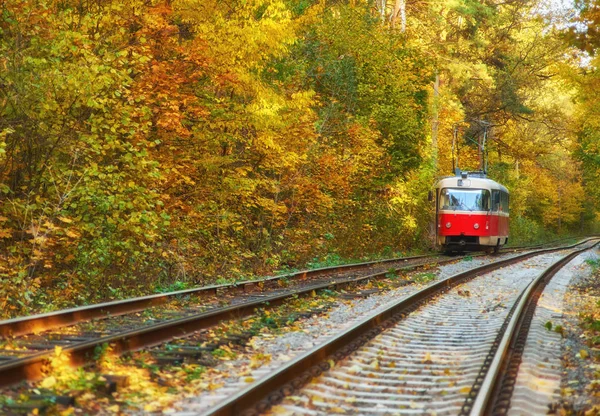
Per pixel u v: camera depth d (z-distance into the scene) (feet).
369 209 96.78
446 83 155.53
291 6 80.74
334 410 19.74
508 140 180.75
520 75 156.04
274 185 69.77
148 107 48.14
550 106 162.40
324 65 92.38
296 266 73.56
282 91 67.10
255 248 68.90
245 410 18.75
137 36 50.39
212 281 55.01
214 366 25.26
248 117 57.62
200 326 31.86
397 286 56.08
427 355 27.78
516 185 199.00
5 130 39.81
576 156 149.79
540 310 42.83
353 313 39.78
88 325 30.78
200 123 56.70
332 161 78.28
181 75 53.78
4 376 19.80
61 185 43.80
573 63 82.43
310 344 29.48
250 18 57.26
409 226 107.14
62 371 21.24
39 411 17.69
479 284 60.13
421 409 20.24
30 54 42.14
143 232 45.44
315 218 83.71
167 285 50.96
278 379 21.36
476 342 31.65
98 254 44.06
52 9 47.44
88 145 45.32
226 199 63.87
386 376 24.56
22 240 42.29
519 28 156.76
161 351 26.23
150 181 47.60
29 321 28.55
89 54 42.55
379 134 97.55
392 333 33.06
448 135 158.40
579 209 296.92
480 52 156.56
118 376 21.39
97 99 43.19
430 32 147.23
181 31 57.16
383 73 101.19
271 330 33.24
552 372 25.82
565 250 145.18
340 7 102.37
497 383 22.77
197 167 59.11
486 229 106.83
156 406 19.40
